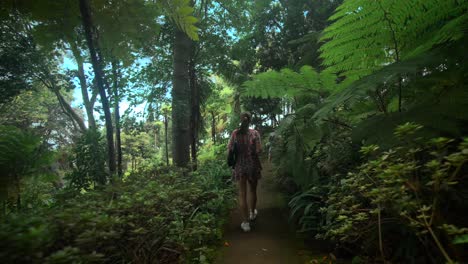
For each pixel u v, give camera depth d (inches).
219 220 146.6
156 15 143.8
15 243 44.4
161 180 164.4
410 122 63.6
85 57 254.8
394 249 81.0
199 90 310.2
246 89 124.9
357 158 112.8
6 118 581.6
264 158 341.1
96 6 134.8
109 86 215.5
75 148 153.3
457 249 58.1
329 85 110.7
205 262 95.7
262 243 117.5
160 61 273.3
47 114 746.8
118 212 81.7
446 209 64.4
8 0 124.3
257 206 176.1
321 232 116.5
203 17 279.0
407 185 57.2
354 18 78.8
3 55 319.0
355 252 90.4
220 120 642.2
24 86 357.4
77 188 143.3
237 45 326.6
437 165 48.7
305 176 134.2
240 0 299.3
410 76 82.4
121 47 156.6
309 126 129.3
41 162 137.5
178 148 257.3
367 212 80.4
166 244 93.4
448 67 67.5
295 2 299.9
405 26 78.4
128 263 76.4
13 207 133.4
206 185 176.2
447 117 60.9
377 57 89.6
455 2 70.9
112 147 144.1
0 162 119.3
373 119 75.2
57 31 140.5
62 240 61.7
